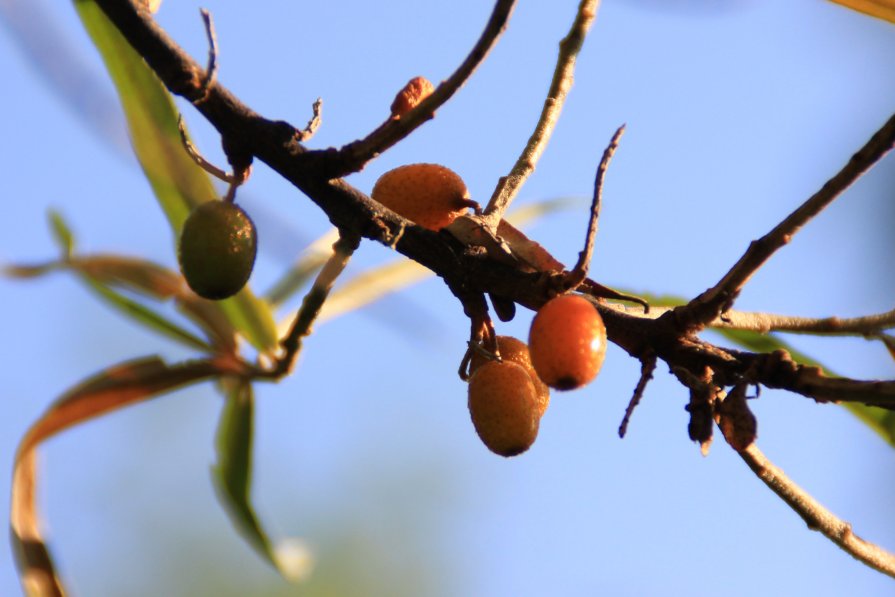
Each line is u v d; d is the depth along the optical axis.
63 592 0.37
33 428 0.37
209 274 0.36
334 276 0.37
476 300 0.37
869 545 0.37
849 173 0.35
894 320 0.37
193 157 0.36
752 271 0.36
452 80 0.35
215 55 0.36
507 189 0.37
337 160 0.36
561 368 0.35
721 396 0.36
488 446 0.37
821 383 0.36
